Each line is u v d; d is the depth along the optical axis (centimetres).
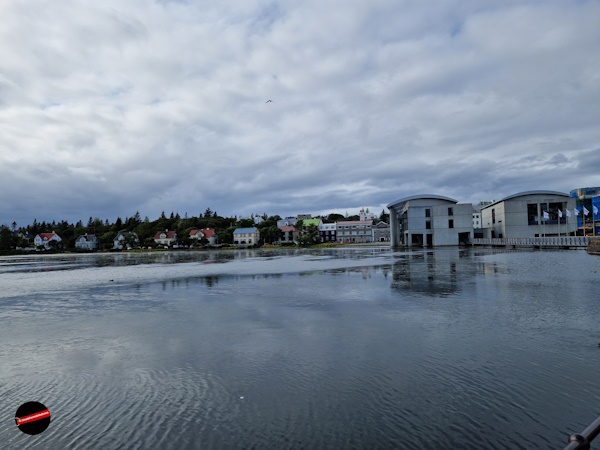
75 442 718
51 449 697
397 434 712
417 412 794
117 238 18762
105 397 913
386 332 1409
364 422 759
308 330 1470
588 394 856
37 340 1448
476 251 6806
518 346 1205
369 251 8694
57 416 824
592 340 1257
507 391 881
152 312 1950
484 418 762
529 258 4781
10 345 1384
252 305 2050
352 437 706
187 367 1098
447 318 1609
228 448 680
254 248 15100
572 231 8556
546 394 861
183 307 2062
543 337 1300
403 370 1025
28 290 3078
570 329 1395
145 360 1173
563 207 8725
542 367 1022
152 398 898
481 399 845
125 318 1817
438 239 9388
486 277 2950
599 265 3691
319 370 1041
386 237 18988
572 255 5200
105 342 1391
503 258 4897
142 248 16375
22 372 1098
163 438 722
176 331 1518
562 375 965
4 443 718
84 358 1212
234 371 1054
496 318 1590
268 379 989
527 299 2003
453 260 4781
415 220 9512
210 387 950
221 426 760
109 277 4062
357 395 880
